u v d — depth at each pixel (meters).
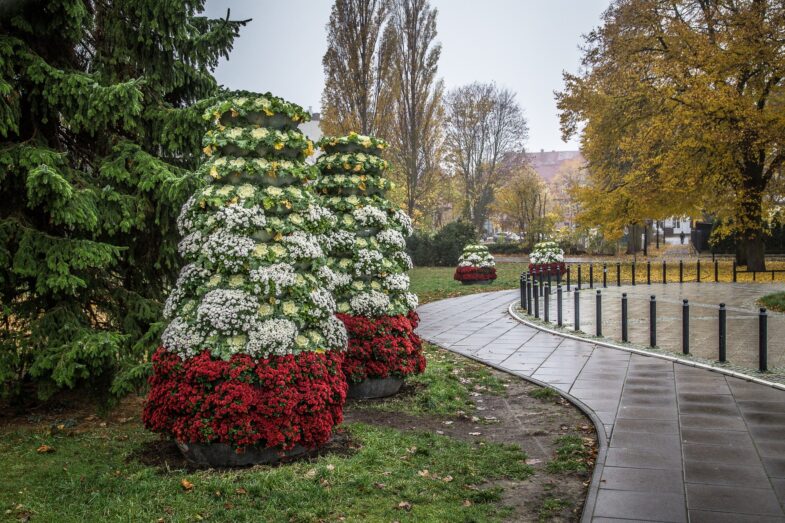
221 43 9.02
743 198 26.06
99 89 7.40
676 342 11.77
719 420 6.93
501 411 7.85
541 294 22.27
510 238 65.12
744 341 11.53
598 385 8.82
